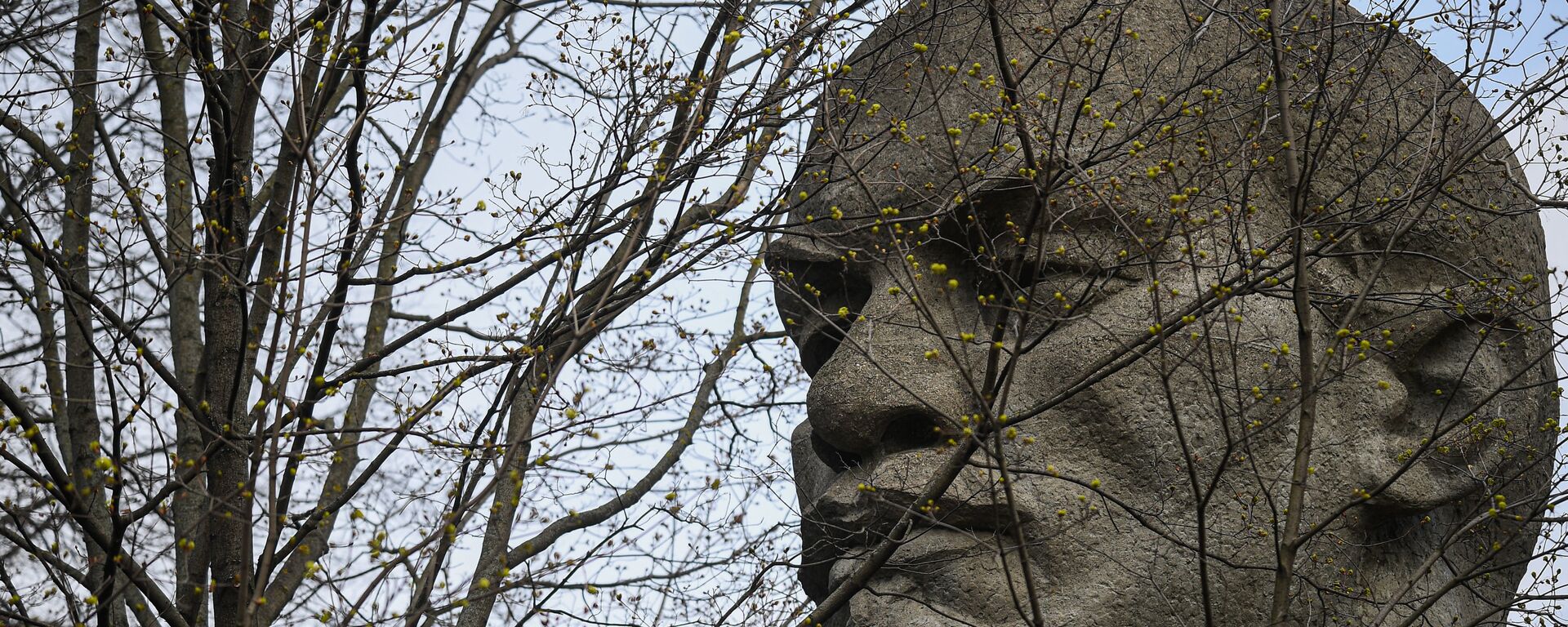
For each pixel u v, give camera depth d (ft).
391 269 19.94
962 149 16.06
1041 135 17.62
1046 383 17.83
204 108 16.67
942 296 18.63
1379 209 17.79
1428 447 14.92
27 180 16.74
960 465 15.21
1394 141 18.19
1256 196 16.58
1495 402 18.56
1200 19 17.10
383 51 16.78
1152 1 19.01
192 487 15.38
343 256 17.24
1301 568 17.34
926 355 14.08
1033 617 14.11
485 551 18.80
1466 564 18.85
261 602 13.43
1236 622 17.10
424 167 21.35
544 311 18.54
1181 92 16.34
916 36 19.77
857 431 17.98
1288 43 18.56
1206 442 17.40
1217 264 16.93
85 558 16.79
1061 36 15.93
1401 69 19.31
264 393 14.25
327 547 16.25
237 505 16.53
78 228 18.02
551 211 17.74
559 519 22.49
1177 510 17.30
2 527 14.84
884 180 18.95
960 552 17.25
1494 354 18.81
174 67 19.11
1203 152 15.57
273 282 15.31
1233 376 16.75
